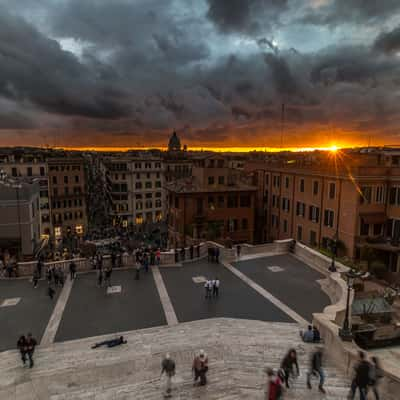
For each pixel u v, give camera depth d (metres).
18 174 69.94
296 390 10.80
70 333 16.12
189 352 13.73
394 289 24.36
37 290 21.62
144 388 11.21
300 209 44.53
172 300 19.98
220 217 48.22
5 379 12.17
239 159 104.75
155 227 84.31
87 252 43.50
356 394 10.57
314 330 14.55
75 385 11.61
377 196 35.22
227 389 10.98
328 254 32.69
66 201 75.56
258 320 17.27
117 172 85.12
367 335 18.75
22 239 37.38
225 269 25.81
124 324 17.00
